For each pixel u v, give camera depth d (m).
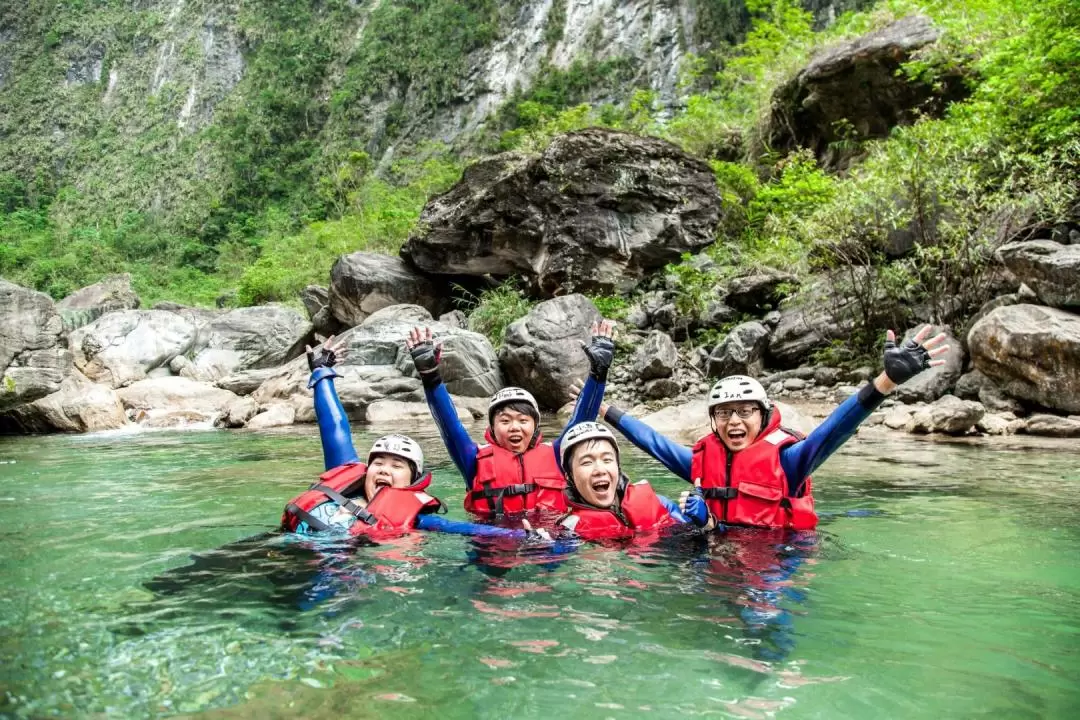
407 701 2.07
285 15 78.94
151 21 83.31
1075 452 7.39
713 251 18.30
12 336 11.66
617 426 5.08
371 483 4.50
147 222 68.81
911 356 3.90
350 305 21.12
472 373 15.34
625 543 3.99
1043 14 11.51
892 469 6.69
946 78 16.12
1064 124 11.28
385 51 70.00
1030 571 3.47
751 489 4.31
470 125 64.50
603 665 2.34
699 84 50.94
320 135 69.31
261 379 17.67
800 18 23.19
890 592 3.13
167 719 1.96
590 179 18.61
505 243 19.39
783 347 14.02
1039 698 2.10
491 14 67.81
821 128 19.02
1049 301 9.41
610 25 60.06
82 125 79.38
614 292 18.38
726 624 2.73
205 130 72.56
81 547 3.98
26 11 84.75
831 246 13.56
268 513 5.03
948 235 11.81
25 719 1.96
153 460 8.31
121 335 18.44
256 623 2.72
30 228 53.09
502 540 4.01
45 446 10.25
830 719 1.97
